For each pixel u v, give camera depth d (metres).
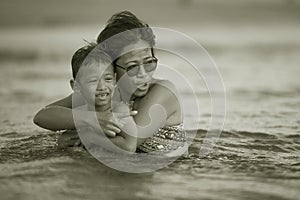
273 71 41.28
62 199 10.99
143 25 14.13
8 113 23.72
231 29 88.69
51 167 13.28
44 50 62.09
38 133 18.16
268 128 19.69
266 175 12.87
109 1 105.44
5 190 11.59
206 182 12.22
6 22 91.56
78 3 102.94
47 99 28.58
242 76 38.06
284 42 68.38
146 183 12.10
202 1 107.56
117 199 10.99
